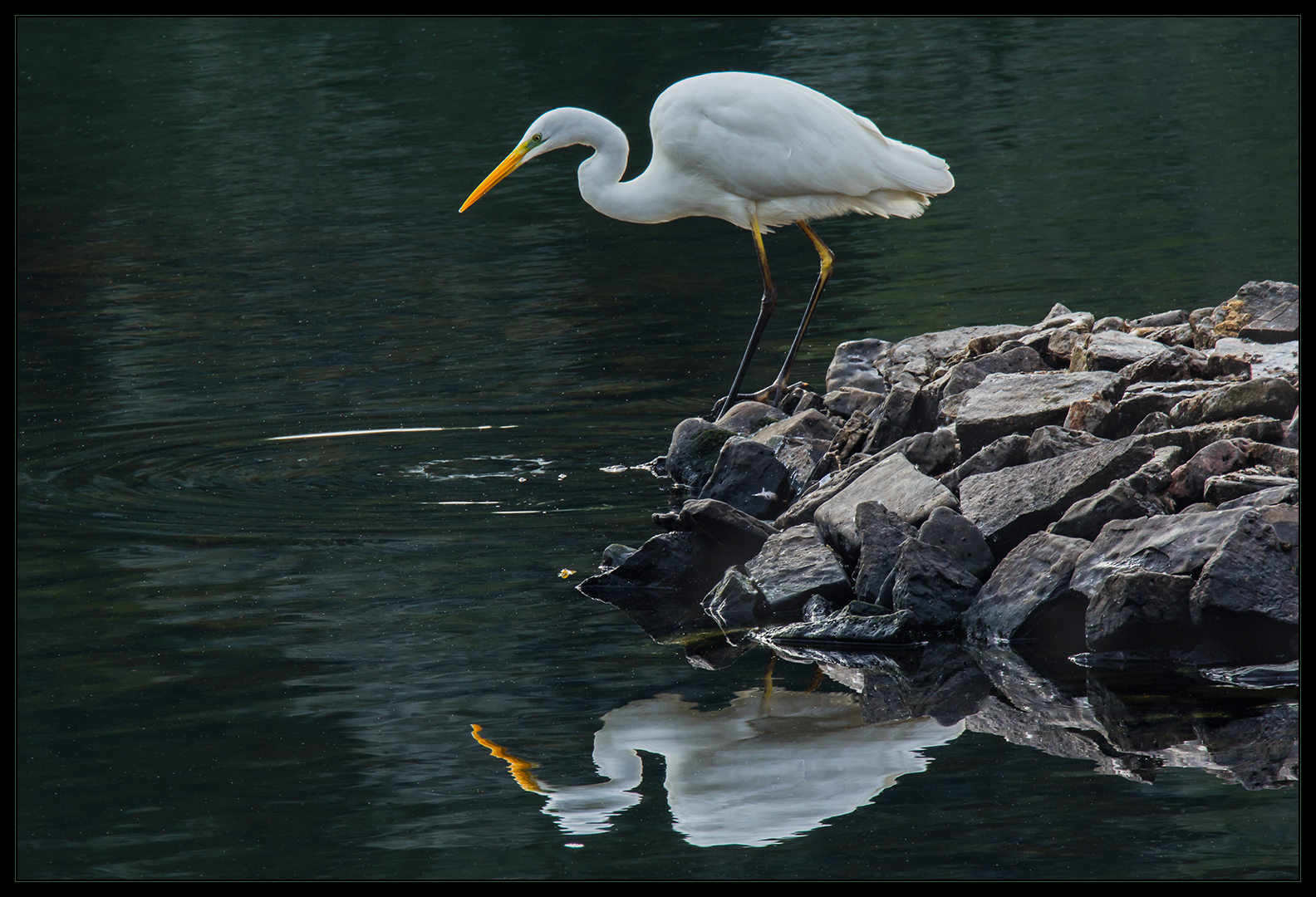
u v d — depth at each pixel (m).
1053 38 41.62
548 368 16.58
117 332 19.17
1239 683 7.73
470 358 17.17
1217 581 7.89
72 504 11.88
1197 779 6.55
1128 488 8.95
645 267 22.28
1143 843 5.96
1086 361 12.04
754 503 11.70
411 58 41.88
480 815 6.50
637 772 6.93
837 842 6.11
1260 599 7.89
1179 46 39.47
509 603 9.55
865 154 13.41
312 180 29.98
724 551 10.37
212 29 46.19
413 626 9.09
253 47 43.97
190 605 9.48
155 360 17.58
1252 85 33.75
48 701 7.92
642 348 17.36
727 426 13.37
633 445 13.52
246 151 32.84
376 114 35.91
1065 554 8.77
